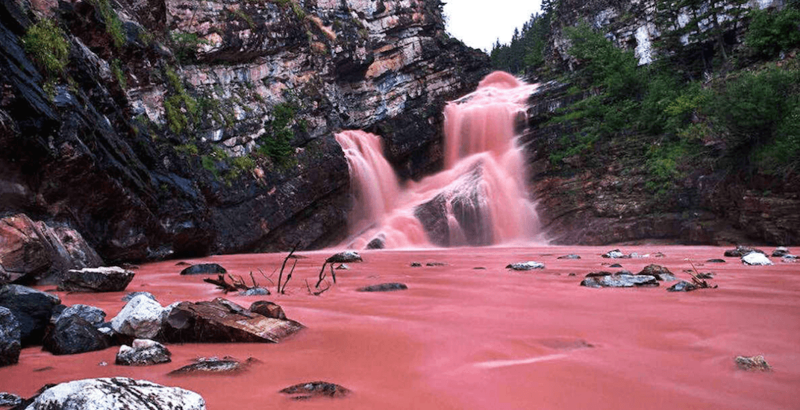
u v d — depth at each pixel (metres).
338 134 36.62
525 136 43.53
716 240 28.67
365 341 3.82
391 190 40.81
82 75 15.19
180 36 28.94
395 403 2.42
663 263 11.80
